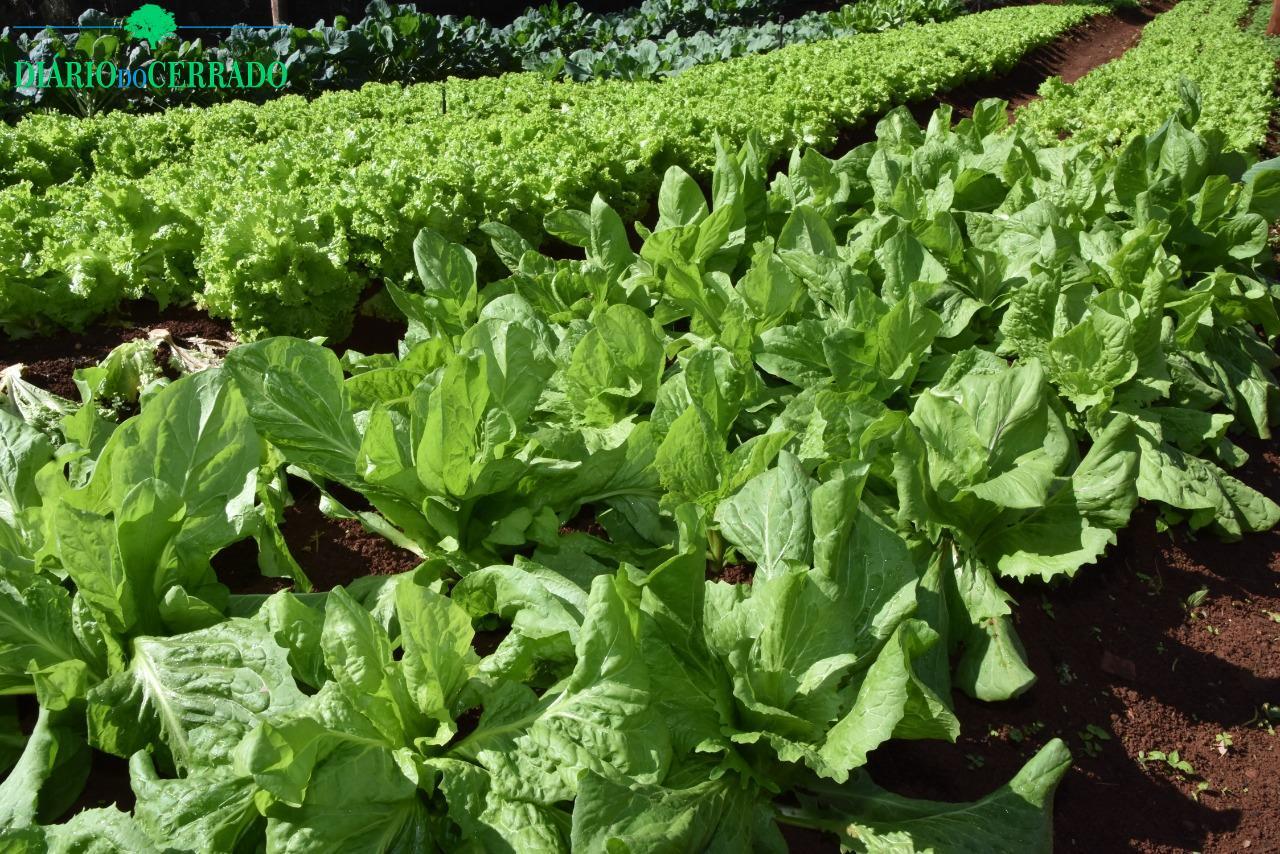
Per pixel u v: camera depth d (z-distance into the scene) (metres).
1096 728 1.60
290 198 2.10
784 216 2.53
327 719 1.18
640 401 1.76
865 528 1.43
